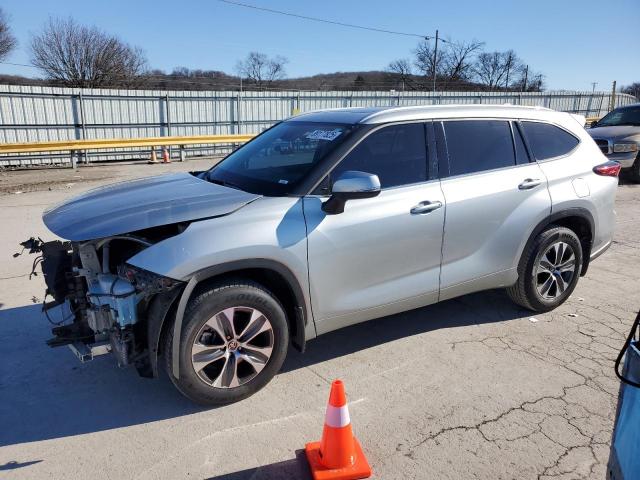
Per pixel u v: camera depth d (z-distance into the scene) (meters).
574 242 4.65
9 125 15.51
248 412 3.27
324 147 3.69
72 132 16.62
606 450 2.93
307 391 3.50
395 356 3.97
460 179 4.05
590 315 4.76
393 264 3.74
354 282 3.61
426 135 3.97
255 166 4.00
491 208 4.14
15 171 14.75
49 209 3.77
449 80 63.03
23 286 5.36
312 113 4.55
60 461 2.84
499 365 3.84
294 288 3.35
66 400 3.39
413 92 24.34
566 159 4.67
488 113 4.35
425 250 3.87
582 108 29.98
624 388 2.04
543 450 2.93
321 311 3.52
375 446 2.95
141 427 3.12
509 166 4.34
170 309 3.06
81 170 15.10
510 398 3.43
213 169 4.41
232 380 3.26
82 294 3.34
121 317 3.04
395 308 3.86
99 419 3.20
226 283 3.17
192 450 2.92
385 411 3.28
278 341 3.37
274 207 3.32
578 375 3.71
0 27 40.22
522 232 4.33
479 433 3.07
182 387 3.12
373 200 3.62
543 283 4.62
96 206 3.47
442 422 3.17
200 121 19.09
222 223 3.15
